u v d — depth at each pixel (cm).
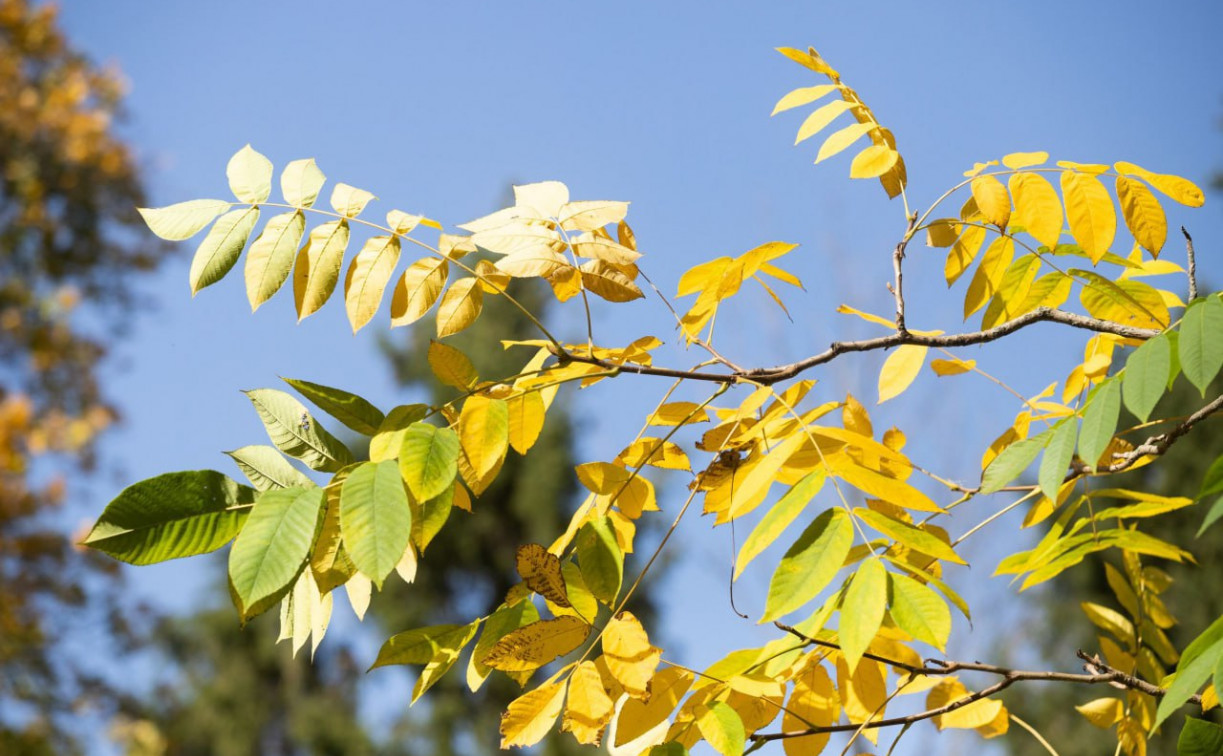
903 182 214
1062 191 207
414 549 195
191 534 181
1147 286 221
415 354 1554
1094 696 809
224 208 200
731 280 214
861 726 202
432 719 1405
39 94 1419
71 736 1239
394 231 205
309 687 1686
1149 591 236
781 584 180
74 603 1228
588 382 209
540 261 207
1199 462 866
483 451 196
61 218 1394
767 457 192
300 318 200
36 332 1334
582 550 196
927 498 186
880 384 221
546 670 1280
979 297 223
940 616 177
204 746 1605
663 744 191
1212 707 195
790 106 221
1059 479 187
